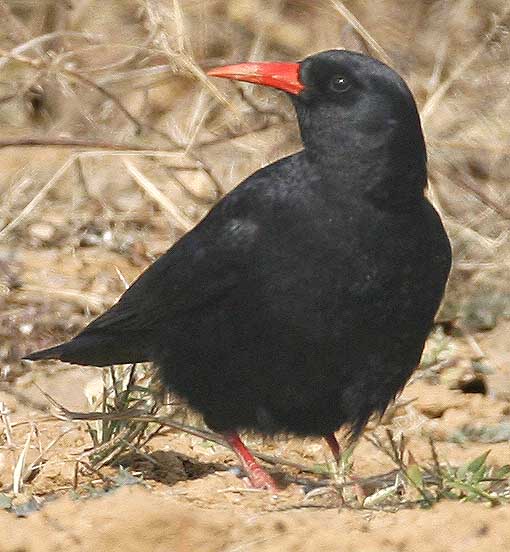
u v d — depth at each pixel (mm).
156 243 17875
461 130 18938
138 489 10688
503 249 17172
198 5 20453
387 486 11688
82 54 20250
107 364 12500
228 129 19391
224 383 11664
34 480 11930
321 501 11375
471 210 18094
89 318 16125
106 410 12336
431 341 15430
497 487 11203
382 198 11234
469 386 14695
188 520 10164
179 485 11781
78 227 18172
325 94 11602
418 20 20250
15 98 20375
